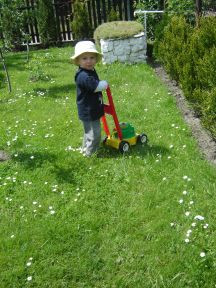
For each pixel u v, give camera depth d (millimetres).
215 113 2691
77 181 2453
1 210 2256
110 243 1931
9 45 5559
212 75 2867
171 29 4387
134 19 6789
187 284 1673
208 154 2732
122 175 2465
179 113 3422
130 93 3992
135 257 1840
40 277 1763
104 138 2834
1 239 2004
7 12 5832
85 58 2516
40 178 2514
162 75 4715
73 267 1803
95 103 2580
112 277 1743
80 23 6906
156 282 1684
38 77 4770
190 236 1907
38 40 7395
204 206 2107
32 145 2957
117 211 2148
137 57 5199
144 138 2855
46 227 2053
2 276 1777
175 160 2596
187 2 5234
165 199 2225
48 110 3695
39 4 7074
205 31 3295
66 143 2980
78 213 2168
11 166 2672
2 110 3771
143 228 2018
